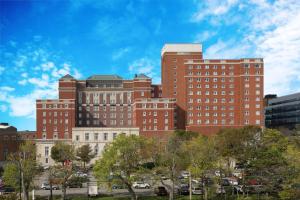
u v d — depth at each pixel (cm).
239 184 8650
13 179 7975
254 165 7812
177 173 8388
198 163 8112
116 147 7900
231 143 10188
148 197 8750
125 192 9519
